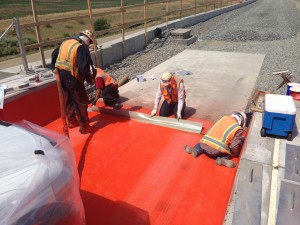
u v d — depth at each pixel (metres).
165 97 5.07
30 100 4.94
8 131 2.19
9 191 1.58
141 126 5.05
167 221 2.99
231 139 3.80
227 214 2.51
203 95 6.55
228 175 3.69
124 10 9.49
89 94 6.44
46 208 1.68
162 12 33.12
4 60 10.55
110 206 3.21
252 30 15.82
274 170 3.06
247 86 7.12
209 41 13.42
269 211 2.52
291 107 3.59
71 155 2.21
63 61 4.33
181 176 3.70
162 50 11.23
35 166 1.77
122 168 3.90
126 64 9.30
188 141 4.56
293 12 27.58
